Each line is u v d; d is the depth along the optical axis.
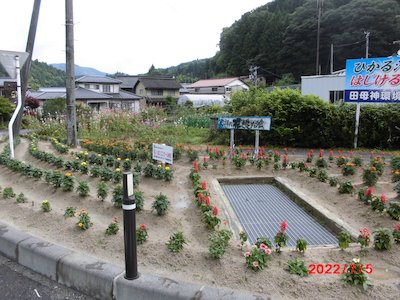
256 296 2.35
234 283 2.57
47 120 14.09
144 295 2.43
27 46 9.48
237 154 7.25
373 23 38.00
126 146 7.83
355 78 9.80
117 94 40.56
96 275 2.63
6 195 4.50
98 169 5.58
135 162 6.92
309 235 3.93
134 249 2.53
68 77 9.12
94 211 4.07
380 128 10.09
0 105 23.91
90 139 9.95
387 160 7.91
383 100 9.48
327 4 43.66
